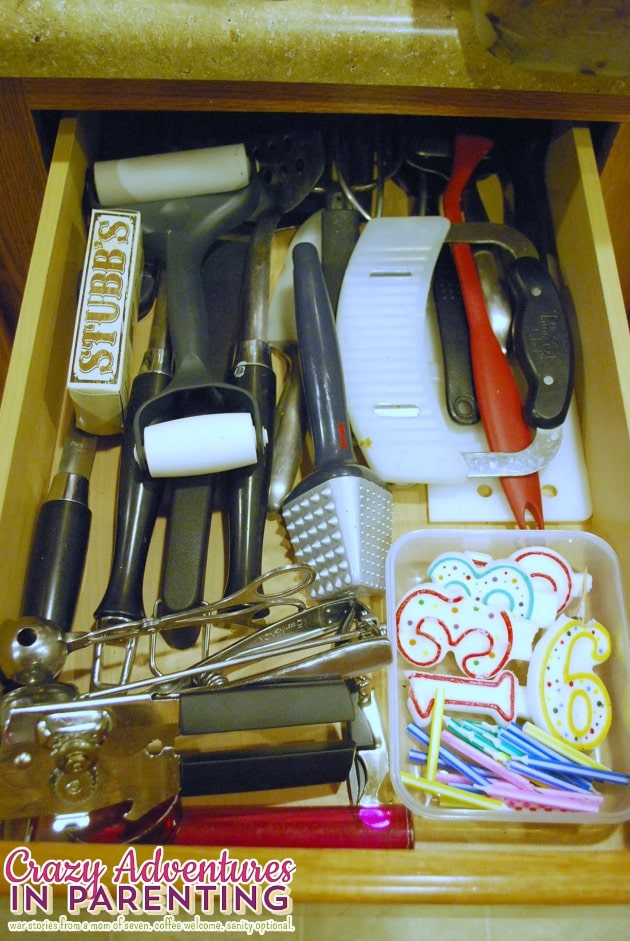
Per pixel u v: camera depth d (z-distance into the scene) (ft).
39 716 1.33
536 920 1.68
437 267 1.99
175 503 1.63
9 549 1.50
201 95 1.67
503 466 1.76
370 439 1.78
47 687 1.42
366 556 1.57
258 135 2.11
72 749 1.32
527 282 1.86
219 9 1.45
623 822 1.52
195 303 1.78
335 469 1.59
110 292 1.70
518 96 1.68
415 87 1.66
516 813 1.44
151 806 1.39
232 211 1.90
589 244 1.81
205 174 1.86
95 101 1.67
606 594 1.69
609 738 1.61
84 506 1.68
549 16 1.37
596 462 1.81
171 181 1.86
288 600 1.58
